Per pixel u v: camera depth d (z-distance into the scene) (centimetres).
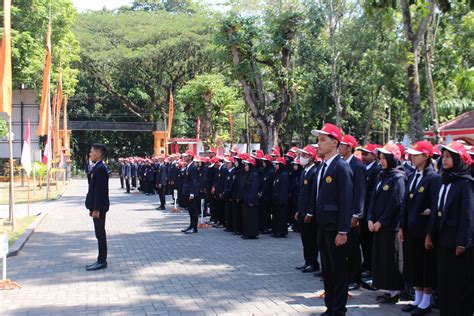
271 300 754
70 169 4978
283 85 2570
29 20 3209
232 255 1102
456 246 592
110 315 688
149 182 2867
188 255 1104
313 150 912
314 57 3106
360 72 3156
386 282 736
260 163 1450
